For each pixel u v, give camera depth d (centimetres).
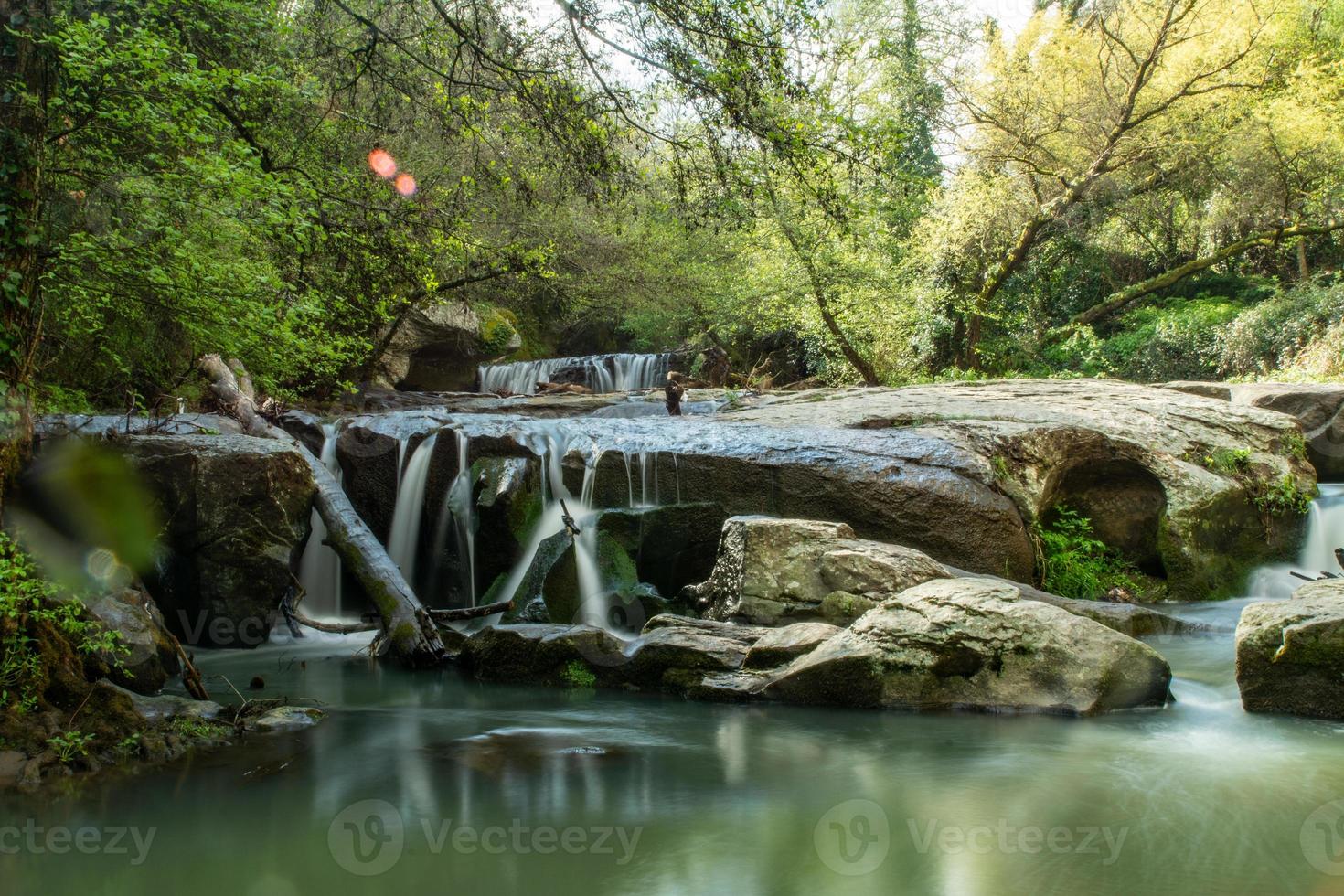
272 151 934
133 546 659
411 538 916
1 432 518
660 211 908
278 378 1144
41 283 639
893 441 864
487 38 697
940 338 2239
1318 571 941
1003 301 2275
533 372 2289
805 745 465
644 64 640
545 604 743
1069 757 437
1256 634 518
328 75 954
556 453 903
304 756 445
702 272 2183
